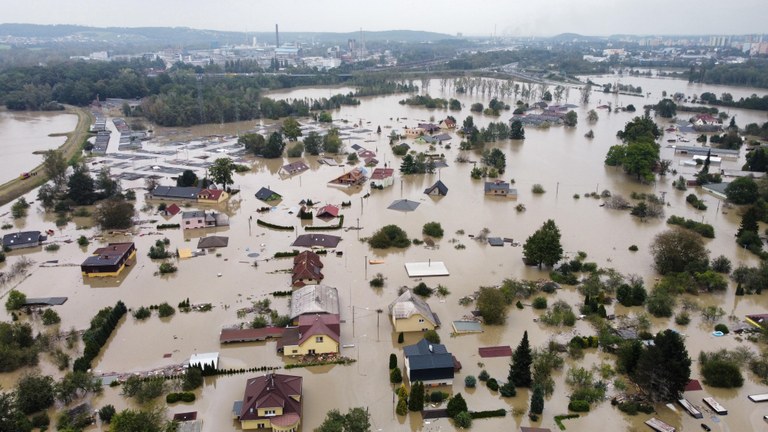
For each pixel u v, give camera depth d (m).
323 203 148.50
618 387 71.31
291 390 67.19
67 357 76.44
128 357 78.38
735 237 127.06
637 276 104.81
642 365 68.88
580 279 104.12
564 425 65.31
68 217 138.00
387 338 83.56
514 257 114.25
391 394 71.12
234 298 95.75
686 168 189.12
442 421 66.12
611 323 87.88
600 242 123.06
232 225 132.00
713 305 94.56
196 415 66.69
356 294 97.19
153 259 112.31
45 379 68.19
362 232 127.31
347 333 84.75
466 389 72.00
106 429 64.06
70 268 108.88
